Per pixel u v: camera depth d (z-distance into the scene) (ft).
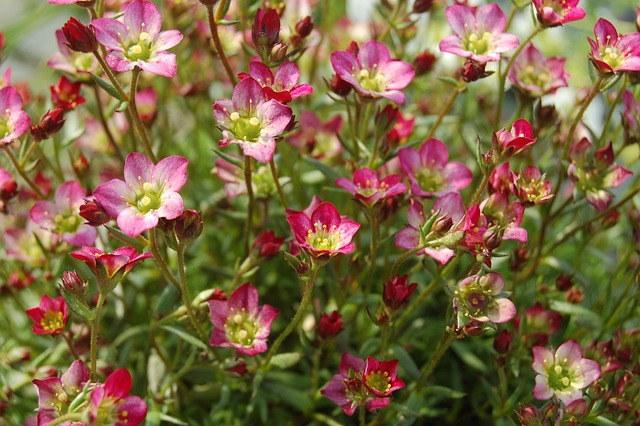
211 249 1.26
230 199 1.24
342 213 1.23
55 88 1.13
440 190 1.09
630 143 1.13
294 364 1.15
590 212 1.22
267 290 1.24
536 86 1.14
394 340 1.15
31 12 1.54
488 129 1.25
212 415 1.11
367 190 1.05
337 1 1.49
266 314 1.05
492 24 1.09
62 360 1.14
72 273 0.97
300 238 0.98
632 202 1.17
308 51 1.40
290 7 1.30
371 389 0.98
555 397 1.00
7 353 1.16
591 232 1.18
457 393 1.08
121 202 0.97
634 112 1.12
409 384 1.11
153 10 1.02
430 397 1.18
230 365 1.08
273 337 1.21
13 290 1.17
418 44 1.32
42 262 1.17
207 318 1.06
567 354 1.03
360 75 1.07
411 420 1.08
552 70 1.15
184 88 1.25
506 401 1.09
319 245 0.99
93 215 0.98
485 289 1.00
